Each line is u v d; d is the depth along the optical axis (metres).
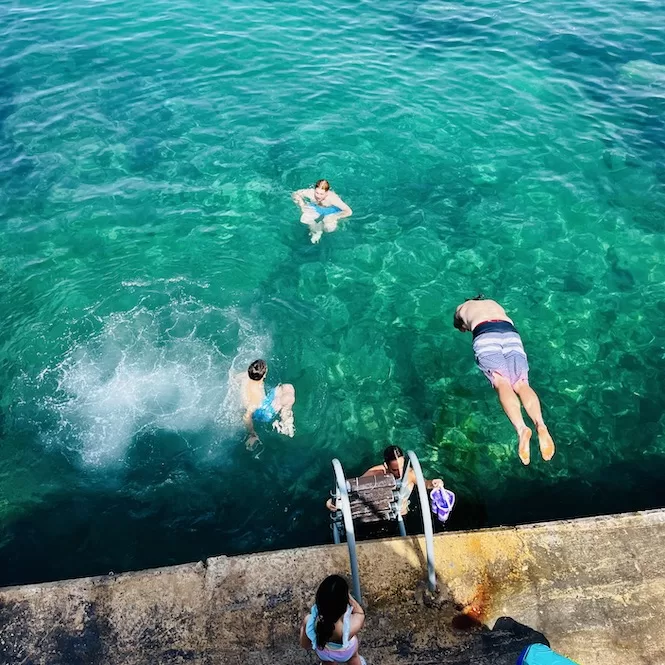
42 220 9.76
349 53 14.53
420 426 7.23
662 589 4.95
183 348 7.93
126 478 6.56
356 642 3.75
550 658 3.76
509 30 15.71
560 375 7.77
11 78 13.11
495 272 9.13
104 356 7.77
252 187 10.52
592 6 17.06
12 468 6.60
